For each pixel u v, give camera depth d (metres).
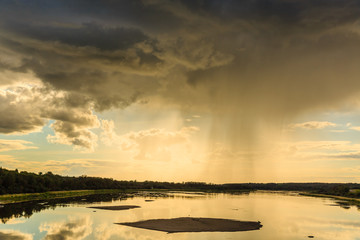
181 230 60.03
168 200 141.12
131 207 101.56
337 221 77.75
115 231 58.22
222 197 181.12
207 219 74.56
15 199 118.81
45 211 86.88
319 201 155.88
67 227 61.53
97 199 138.25
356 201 152.50
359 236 59.06
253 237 55.84
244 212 94.25
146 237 53.75
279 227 66.69
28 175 151.00
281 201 150.38
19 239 50.72
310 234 59.88
